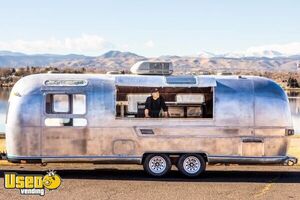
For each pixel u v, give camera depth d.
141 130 13.08
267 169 14.84
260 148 13.24
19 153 12.88
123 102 13.38
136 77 13.24
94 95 13.01
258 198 10.94
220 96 13.20
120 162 13.09
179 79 13.24
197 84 13.19
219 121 13.19
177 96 13.59
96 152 13.02
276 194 11.35
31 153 12.91
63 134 12.96
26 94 12.94
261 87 13.38
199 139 13.15
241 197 11.01
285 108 13.38
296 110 70.44
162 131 13.11
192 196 11.01
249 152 13.22
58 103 12.96
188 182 12.62
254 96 13.28
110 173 13.78
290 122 13.41
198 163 13.28
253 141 13.22
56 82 13.02
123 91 13.40
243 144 13.21
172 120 13.14
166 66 13.72
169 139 13.12
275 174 13.94
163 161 13.23
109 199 10.62
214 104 13.17
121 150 13.07
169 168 13.25
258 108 13.27
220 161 13.21
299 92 172.50
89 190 11.47
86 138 12.99
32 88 12.97
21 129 12.84
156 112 13.31
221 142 13.18
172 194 11.17
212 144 13.17
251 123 13.23
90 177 13.09
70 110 12.99
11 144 12.91
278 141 13.30
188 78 13.27
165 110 13.35
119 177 13.14
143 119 13.10
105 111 13.02
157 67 13.67
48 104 12.95
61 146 12.97
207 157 13.17
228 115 13.19
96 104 13.00
